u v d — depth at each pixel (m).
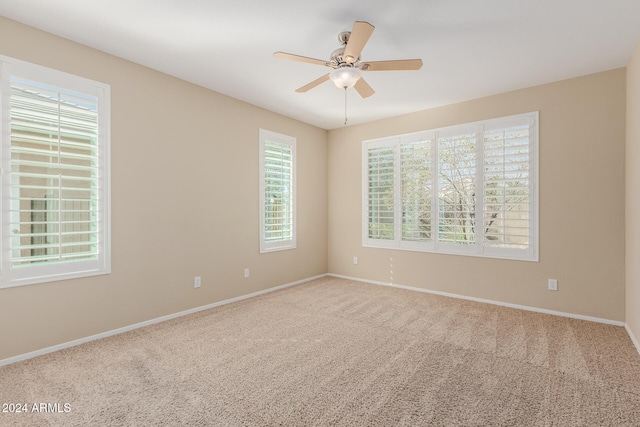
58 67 2.54
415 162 4.47
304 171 5.05
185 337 2.87
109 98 2.84
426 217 4.38
